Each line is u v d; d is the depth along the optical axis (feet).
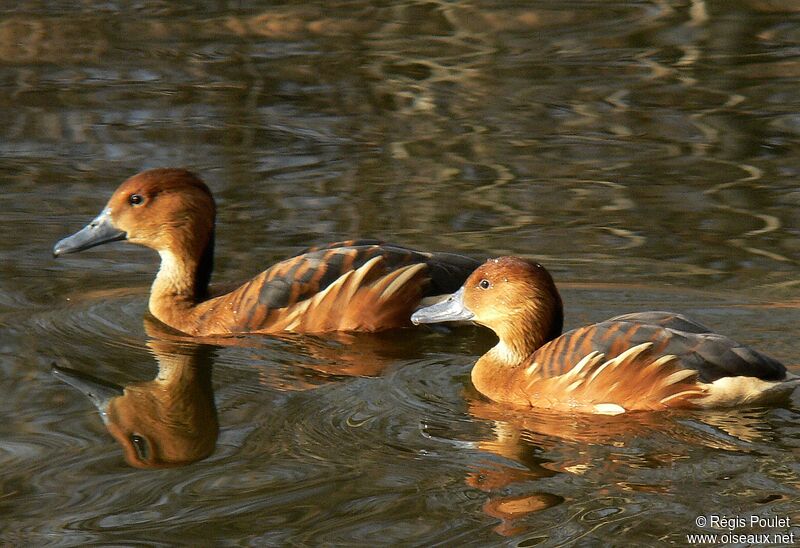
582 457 34.12
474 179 57.36
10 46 75.87
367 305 44.37
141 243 46.70
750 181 56.03
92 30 78.38
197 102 67.62
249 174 58.29
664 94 67.46
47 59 73.82
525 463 33.88
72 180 57.36
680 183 56.08
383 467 34.01
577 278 46.91
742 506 31.09
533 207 54.03
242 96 68.39
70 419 37.88
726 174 56.95
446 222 52.70
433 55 74.18
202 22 79.61
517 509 31.32
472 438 35.78
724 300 44.62
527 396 38.04
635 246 49.78
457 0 83.05
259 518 31.42
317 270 45.11
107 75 71.46
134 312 46.73
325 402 38.63
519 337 39.29
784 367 36.88
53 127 64.13
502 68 71.92
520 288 39.17
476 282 39.96
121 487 33.24
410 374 40.91
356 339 44.24
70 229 52.26
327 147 61.57
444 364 41.88
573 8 80.84
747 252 48.85
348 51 75.05
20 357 42.57
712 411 36.27
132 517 31.60
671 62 72.08
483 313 39.73
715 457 33.68
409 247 49.60
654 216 52.75
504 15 80.28
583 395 37.09
